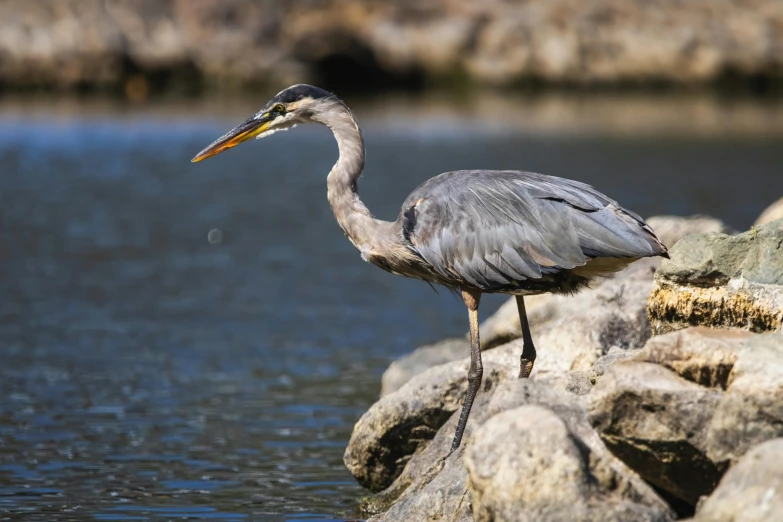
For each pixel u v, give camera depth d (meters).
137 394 13.87
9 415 12.93
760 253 8.83
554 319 12.27
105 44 49.41
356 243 10.78
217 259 22.30
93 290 19.64
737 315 8.84
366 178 30.31
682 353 7.65
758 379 7.14
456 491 8.56
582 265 9.53
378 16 53.84
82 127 40.41
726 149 35.88
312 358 15.71
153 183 30.70
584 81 53.47
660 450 7.46
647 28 53.62
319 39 52.75
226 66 50.84
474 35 54.06
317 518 9.84
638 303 11.27
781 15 54.50
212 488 10.56
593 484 7.04
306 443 11.98
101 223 25.53
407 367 13.22
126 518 9.77
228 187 30.41
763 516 6.32
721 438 7.21
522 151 35.25
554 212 9.58
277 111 11.12
